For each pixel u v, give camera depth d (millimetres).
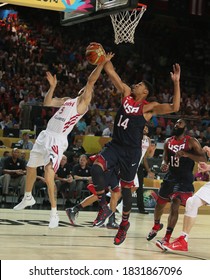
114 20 7961
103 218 5863
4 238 6352
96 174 5738
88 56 5977
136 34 25094
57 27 24109
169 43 25656
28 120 13953
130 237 7332
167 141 6723
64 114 6672
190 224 6188
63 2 7336
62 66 20297
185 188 6520
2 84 17406
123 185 5871
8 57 19547
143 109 5785
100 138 13242
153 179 11492
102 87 18984
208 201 6105
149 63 24703
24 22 23906
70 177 11234
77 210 7852
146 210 11070
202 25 25969
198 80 24469
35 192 11516
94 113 15117
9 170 11094
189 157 6355
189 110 18766
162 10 22422
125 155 5766
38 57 20500
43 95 17219
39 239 6461
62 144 6707
